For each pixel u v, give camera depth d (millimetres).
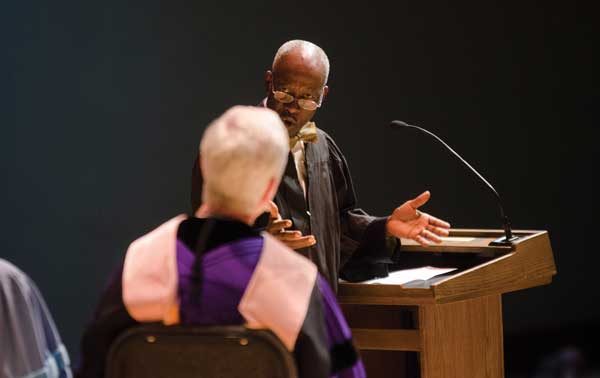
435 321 6531
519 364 13188
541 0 13562
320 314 4066
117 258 11578
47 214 11242
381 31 12789
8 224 11070
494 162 13438
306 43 6430
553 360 4832
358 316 6887
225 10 11906
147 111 11617
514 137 13531
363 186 12805
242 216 4137
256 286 3994
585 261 14016
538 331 13758
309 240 5984
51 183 11242
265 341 3820
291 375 3828
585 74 13844
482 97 13352
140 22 11516
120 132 11500
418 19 12977
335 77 12562
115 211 11531
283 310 3980
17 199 11094
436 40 13078
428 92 13078
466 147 13297
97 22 11312
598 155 13945
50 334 4910
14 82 11000
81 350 4145
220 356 3865
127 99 11516
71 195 11336
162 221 11773
